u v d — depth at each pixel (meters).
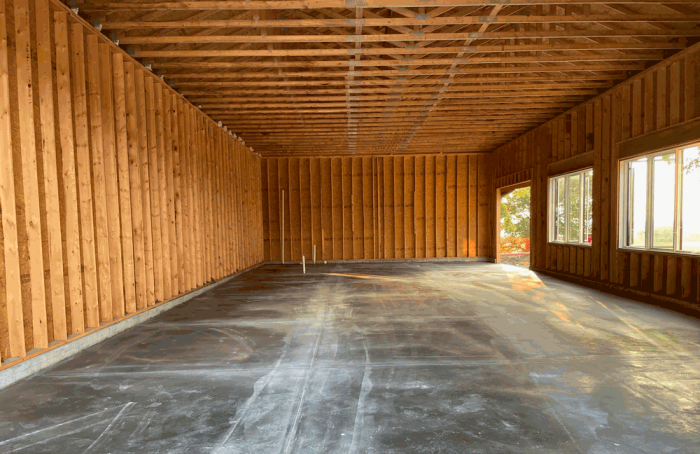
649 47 6.03
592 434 2.56
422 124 10.99
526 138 12.08
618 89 7.73
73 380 3.54
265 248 15.59
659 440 2.49
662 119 6.59
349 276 10.88
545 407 2.93
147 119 6.44
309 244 15.57
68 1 4.55
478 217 15.55
